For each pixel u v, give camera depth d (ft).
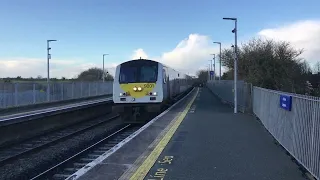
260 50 125.18
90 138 50.19
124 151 28.76
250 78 110.73
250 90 61.67
